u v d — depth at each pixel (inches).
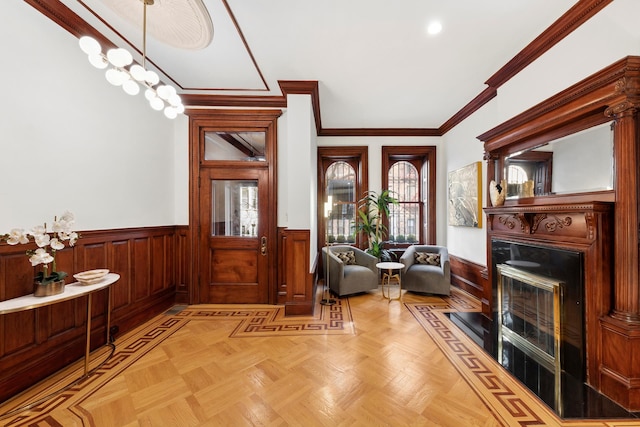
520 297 95.7
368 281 152.9
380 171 187.9
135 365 81.7
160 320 117.6
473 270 145.5
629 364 62.0
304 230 123.7
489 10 77.2
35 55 74.2
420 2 74.5
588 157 74.5
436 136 186.5
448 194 174.2
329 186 200.5
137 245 113.0
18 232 64.5
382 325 110.5
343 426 57.6
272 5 75.1
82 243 89.0
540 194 90.9
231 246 139.7
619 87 63.1
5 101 67.6
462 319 116.6
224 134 142.2
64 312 82.3
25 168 72.1
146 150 118.9
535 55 92.5
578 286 72.6
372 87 125.9
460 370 78.3
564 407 62.8
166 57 101.7
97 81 94.0
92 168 92.5
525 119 92.4
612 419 59.4
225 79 118.4
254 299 139.5
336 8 76.5
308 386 71.1
